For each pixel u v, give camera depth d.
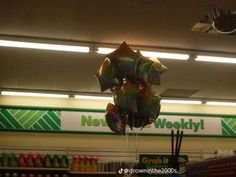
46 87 8.92
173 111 10.47
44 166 8.15
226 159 1.54
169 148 10.13
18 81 8.41
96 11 5.34
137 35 6.14
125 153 9.39
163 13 5.44
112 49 6.52
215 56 7.01
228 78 8.33
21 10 5.25
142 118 4.12
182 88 9.07
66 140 9.62
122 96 3.95
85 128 9.77
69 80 8.41
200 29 5.93
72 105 9.86
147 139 10.08
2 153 8.24
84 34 6.05
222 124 10.70
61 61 7.17
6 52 6.65
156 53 6.77
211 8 5.28
